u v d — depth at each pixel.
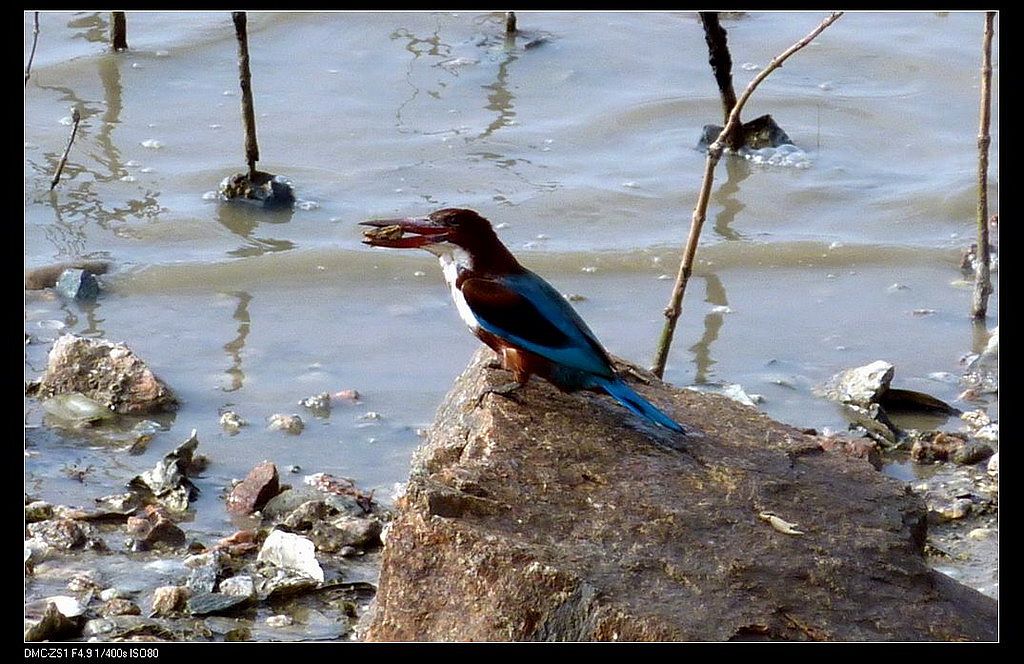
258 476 10.84
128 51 19.19
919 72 19.72
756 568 7.82
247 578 9.41
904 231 16.23
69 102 18.02
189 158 16.98
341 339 13.70
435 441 9.62
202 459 11.37
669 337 12.57
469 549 7.63
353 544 10.13
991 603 8.04
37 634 8.55
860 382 12.77
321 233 15.66
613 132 18.08
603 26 20.61
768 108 18.77
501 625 7.48
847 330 14.22
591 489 8.45
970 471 11.66
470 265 9.71
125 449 11.55
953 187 16.98
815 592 7.70
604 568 7.63
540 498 8.28
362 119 18.06
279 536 9.84
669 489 8.54
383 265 15.15
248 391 12.67
